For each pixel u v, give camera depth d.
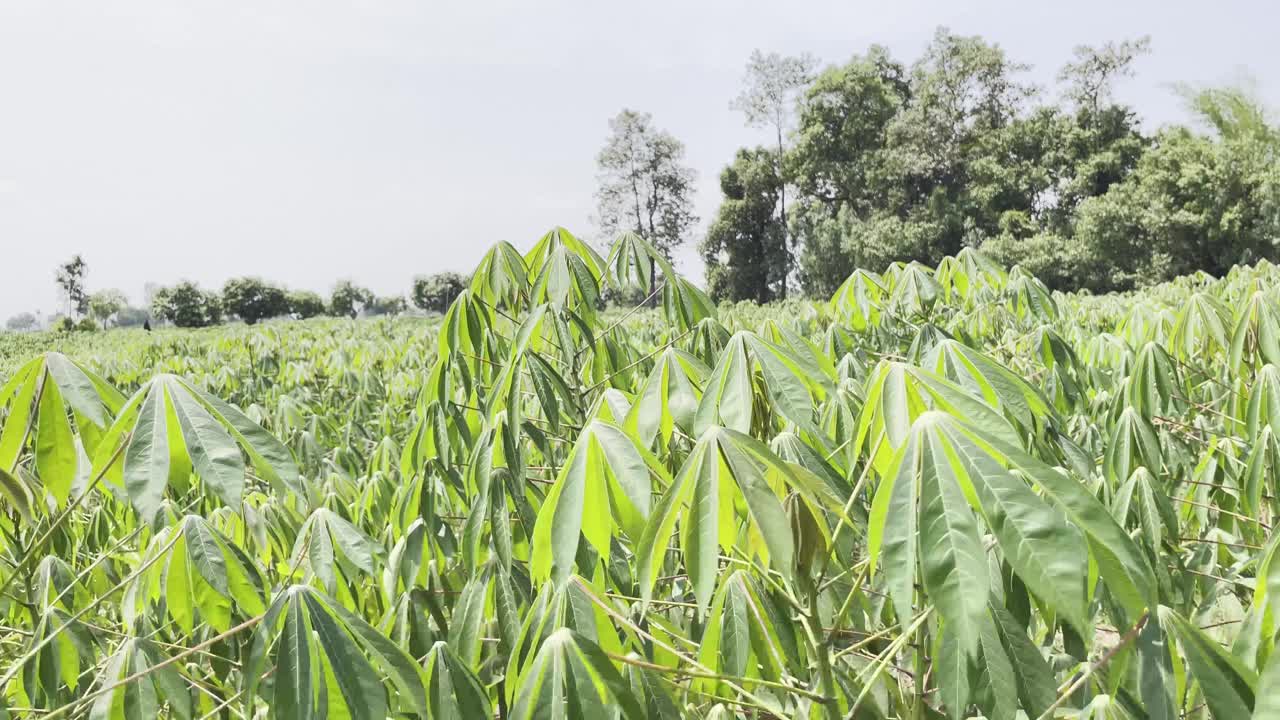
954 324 3.75
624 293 2.49
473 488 2.11
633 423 1.58
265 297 60.69
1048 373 3.12
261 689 1.69
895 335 3.47
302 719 1.18
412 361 6.63
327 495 2.90
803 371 1.52
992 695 1.24
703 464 1.15
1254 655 1.21
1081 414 3.05
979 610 0.88
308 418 5.32
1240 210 30.95
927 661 1.72
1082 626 0.86
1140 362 2.30
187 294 57.19
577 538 1.25
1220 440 2.50
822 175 47.38
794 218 47.97
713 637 1.53
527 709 1.20
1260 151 31.12
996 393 1.54
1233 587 2.37
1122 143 41.22
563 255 2.30
